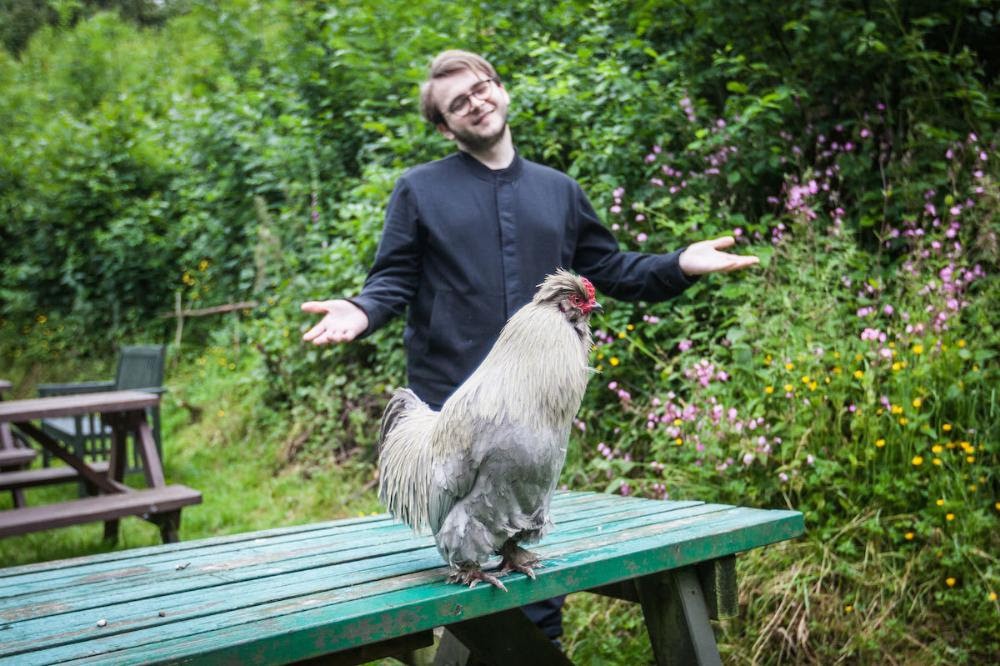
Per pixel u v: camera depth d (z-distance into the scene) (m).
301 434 6.81
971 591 3.44
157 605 1.90
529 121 5.74
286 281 7.56
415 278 2.95
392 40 7.26
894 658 3.40
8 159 12.27
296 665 1.87
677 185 5.34
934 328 3.94
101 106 13.30
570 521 2.65
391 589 1.95
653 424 4.35
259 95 9.12
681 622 2.47
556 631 3.04
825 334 4.11
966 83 5.01
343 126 8.16
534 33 6.42
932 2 5.25
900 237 4.79
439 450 1.88
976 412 3.95
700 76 5.58
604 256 3.19
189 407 8.36
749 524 2.53
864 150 5.00
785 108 5.21
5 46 20.42
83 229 11.44
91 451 6.56
